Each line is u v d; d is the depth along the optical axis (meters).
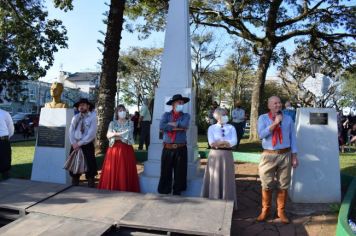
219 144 5.98
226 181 5.96
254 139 17.67
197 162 7.56
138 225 4.42
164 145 6.44
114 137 6.71
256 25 20.50
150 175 7.34
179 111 6.41
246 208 6.38
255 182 8.27
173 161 6.36
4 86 24.31
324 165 6.61
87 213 4.81
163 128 6.35
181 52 7.68
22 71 20.67
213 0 19.94
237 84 43.66
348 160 10.95
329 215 5.95
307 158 6.62
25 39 17.64
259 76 18.39
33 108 40.19
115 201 5.29
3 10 16.91
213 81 42.97
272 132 5.53
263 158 5.61
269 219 5.80
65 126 7.81
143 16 19.09
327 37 19.64
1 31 17.52
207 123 24.72
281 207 5.64
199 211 4.88
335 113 6.64
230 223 4.50
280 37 18.91
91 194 5.62
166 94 7.56
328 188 6.61
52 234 4.16
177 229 4.30
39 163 7.89
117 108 6.82
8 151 7.13
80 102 6.99
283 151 5.52
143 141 13.39
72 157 6.98
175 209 4.95
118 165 6.66
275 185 5.88
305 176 6.62
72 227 4.37
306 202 6.61
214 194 5.94
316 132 6.63
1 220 5.02
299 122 6.72
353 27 19.09
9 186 5.95
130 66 42.53
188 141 7.35
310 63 21.77
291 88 42.06
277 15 19.19
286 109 13.23
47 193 5.59
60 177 7.77
